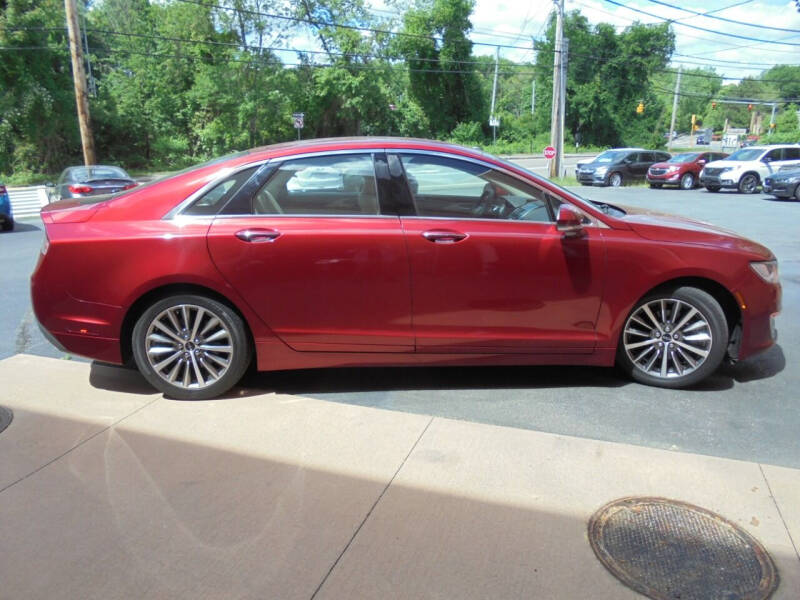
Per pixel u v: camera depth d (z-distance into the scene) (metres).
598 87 51.88
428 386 4.11
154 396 3.86
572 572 2.28
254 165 3.70
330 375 4.32
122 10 40.34
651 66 52.03
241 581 2.24
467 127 51.44
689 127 102.00
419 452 3.14
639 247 3.72
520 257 3.66
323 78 37.75
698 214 14.47
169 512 2.64
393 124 45.16
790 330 5.29
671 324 3.92
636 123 54.16
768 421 3.56
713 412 3.68
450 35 48.75
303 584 2.22
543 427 3.49
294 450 3.16
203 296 3.67
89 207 3.77
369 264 3.62
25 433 3.34
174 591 2.19
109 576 2.27
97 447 3.19
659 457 3.08
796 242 10.19
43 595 2.18
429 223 3.67
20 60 28.22
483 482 2.86
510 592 2.18
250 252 3.57
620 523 2.56
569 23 50.72
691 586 2.21
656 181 24.03
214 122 35.97
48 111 28.95
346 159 3.72
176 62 36.00
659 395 3.94
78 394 3.88
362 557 2.36
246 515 2.62
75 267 3.61
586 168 25.34
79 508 2.67
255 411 3.63
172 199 3.68
